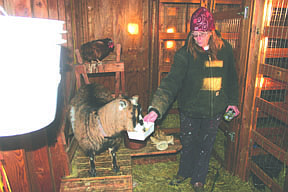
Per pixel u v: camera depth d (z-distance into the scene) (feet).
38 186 6.86
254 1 7.50
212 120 7.53
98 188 8.04
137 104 6.56
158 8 11.91
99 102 9.05
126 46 13.92
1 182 4.05
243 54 8.32
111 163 9.25
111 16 13.28
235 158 9.60
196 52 6.80
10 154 5.46
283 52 8.11
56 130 7.89
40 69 2.42
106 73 14.24
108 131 7.05
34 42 2.30
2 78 2.19
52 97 2.68
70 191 7.95
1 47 2.12
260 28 7.63
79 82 10.34
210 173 10.16
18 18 2.15
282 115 7.14
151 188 9.41
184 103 7.59
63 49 9.05
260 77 8.09
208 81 6.98
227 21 9.53
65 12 9.72
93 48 10.65
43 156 6.79
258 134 8.39
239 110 8.91
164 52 13.84
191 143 8.40
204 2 10.93
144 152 10.21
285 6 7.70
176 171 10.53
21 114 2.37
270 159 8.84
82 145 8.06
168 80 6.94
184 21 13.47
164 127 12.83
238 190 9.04
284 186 7.13
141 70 14.48
